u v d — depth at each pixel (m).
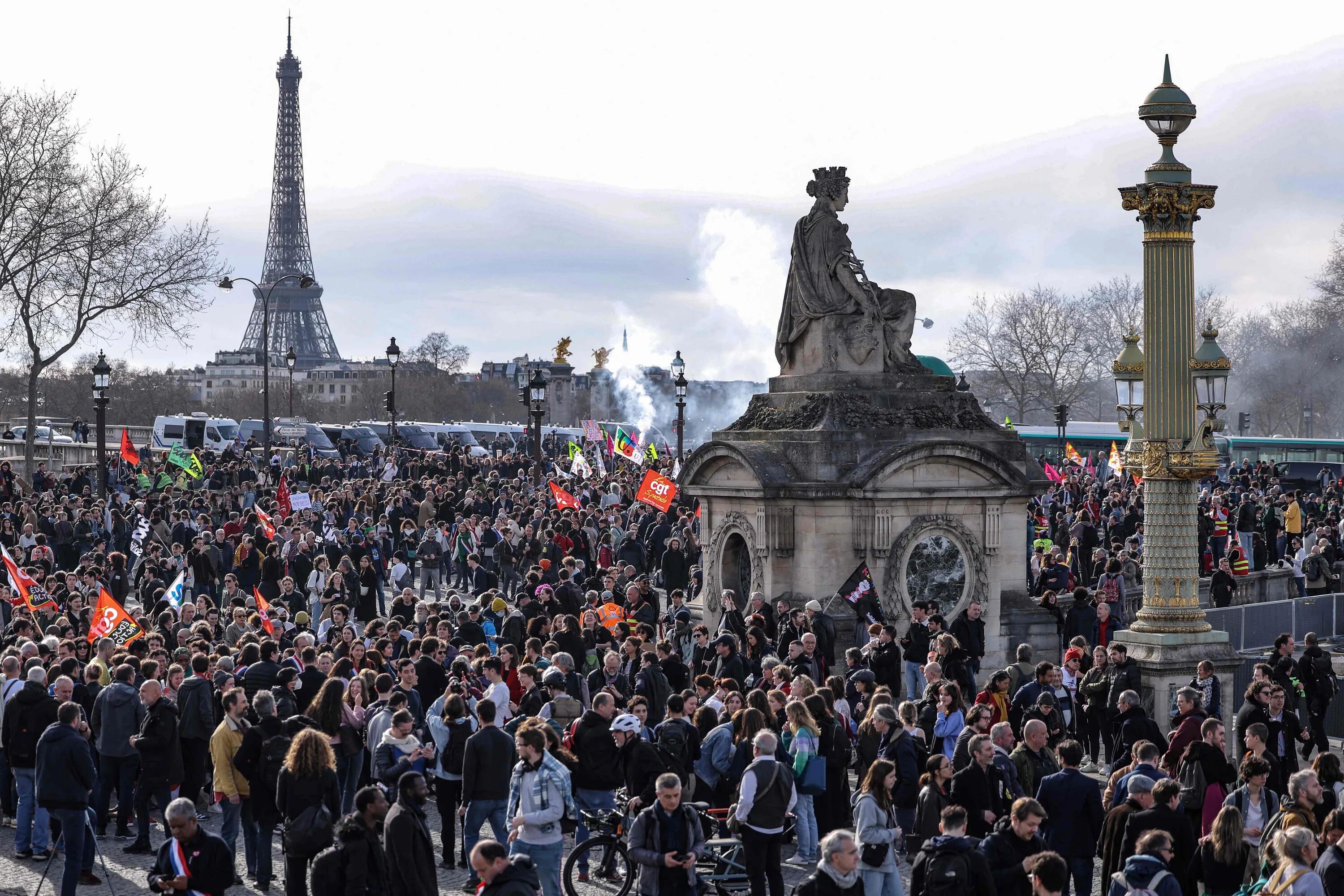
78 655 32.12
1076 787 21.84
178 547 54.72
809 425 42.62
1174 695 32.78
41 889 24.81
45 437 130.00
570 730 24.98
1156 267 33.56
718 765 24.75
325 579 48.19
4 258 98.38
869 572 39.97
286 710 27.31
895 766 21.28
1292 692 33.25
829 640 35.59
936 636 33.59
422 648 30.16
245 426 124.44
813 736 24.73
